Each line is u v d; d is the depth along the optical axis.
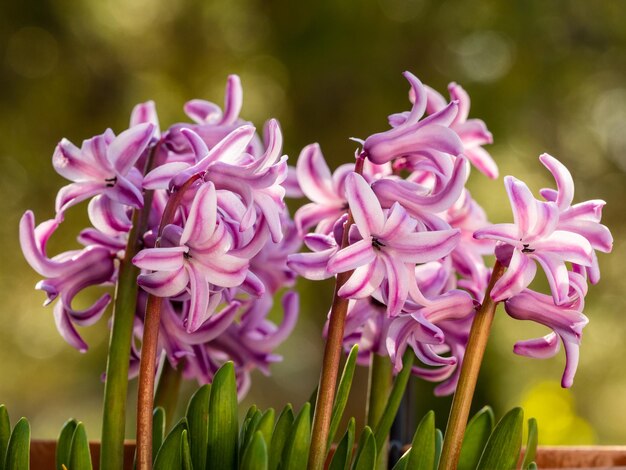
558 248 0.55
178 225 0.57
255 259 0.64
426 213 0.56
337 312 0.55
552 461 0.64
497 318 2.12
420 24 2.17
